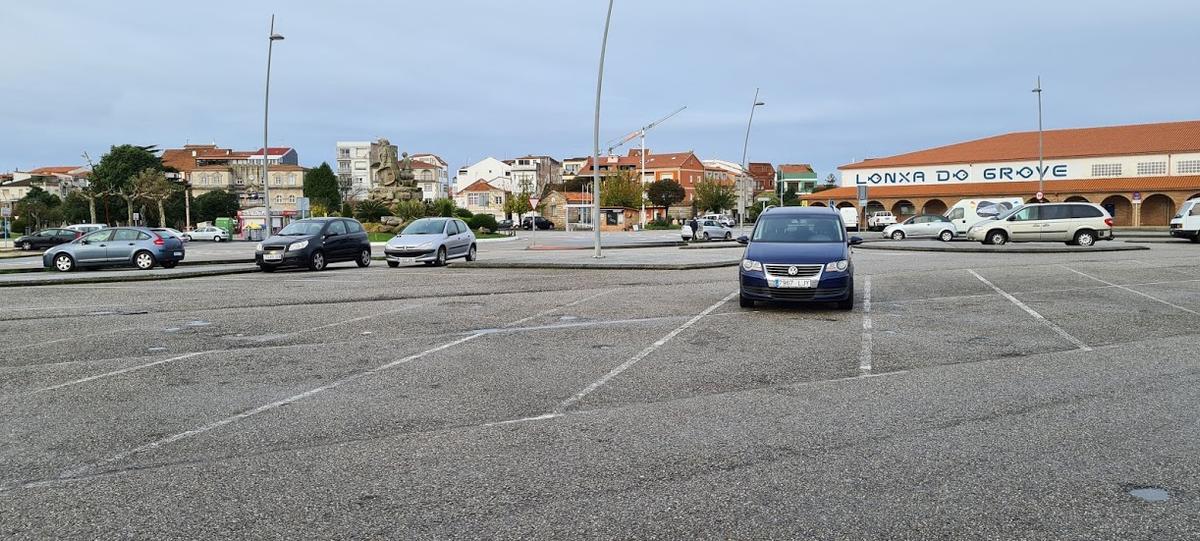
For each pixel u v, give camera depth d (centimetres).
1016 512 418
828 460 503
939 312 1223
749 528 399
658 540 385
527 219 9481
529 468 490
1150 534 390
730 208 9944
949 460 502
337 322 1130
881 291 1514
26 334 1035
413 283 1786
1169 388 703
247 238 6938
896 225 4366
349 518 414
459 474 479
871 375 765
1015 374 768
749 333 1025
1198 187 5791
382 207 5847
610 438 554
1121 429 570
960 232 4156
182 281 1914
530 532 395
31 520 411
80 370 795
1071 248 2798
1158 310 1232
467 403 656
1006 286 1597
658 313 1223
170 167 10512
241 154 12256
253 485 462
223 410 634
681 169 11588
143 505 432
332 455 517
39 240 4075
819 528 398
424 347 924
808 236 1327
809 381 739
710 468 488
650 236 5978
